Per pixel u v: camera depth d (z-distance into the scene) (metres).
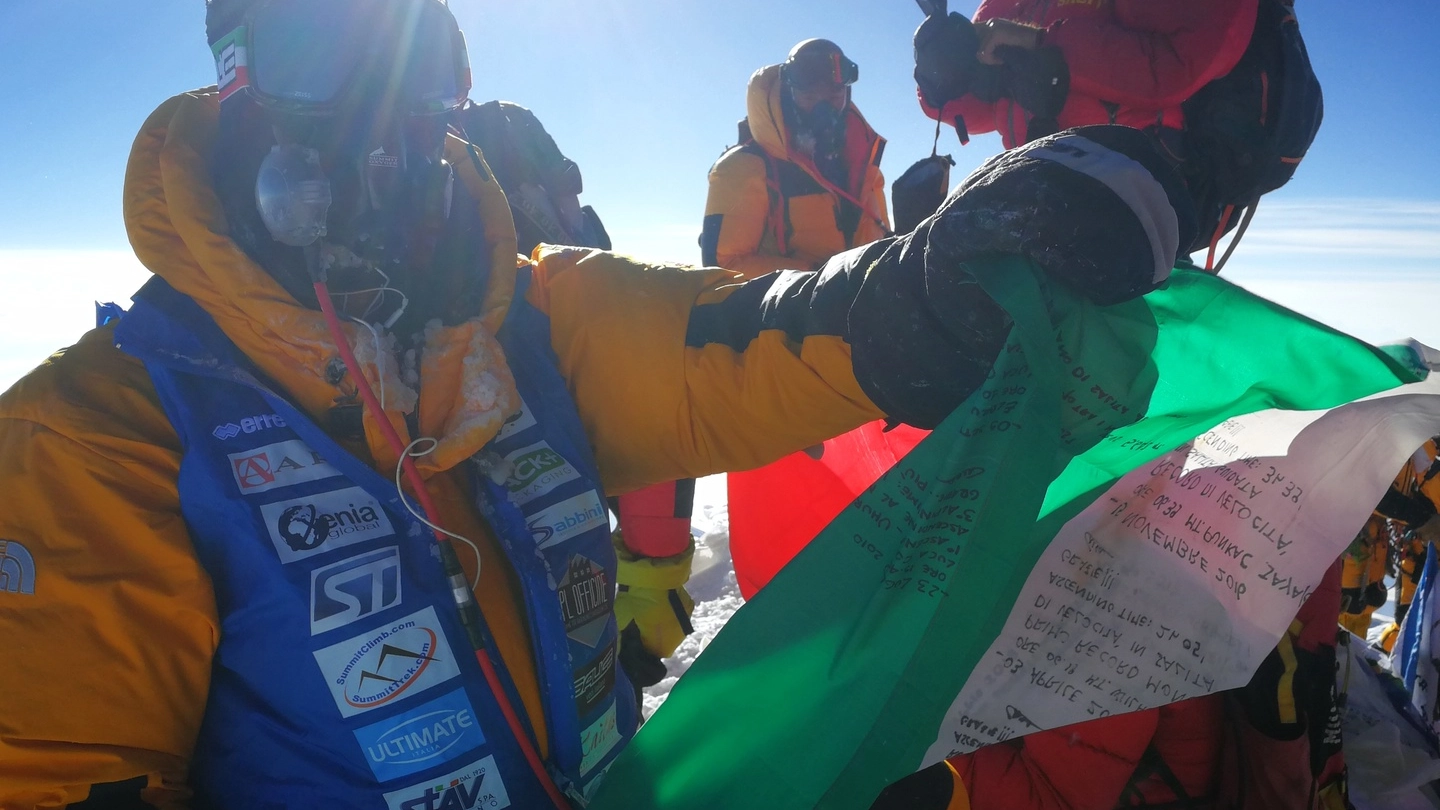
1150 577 1.42
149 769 1.05
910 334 1.20
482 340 1.26
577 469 1.33
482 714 1.17
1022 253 1.06
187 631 1.09
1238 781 1.87
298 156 1.14
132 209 1.21
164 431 1.14
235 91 1.18
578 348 1.43
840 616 1.19
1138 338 1.20
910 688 1.12
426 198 1.27
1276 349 1.41
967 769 1.90
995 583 1.11
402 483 1.21
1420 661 2.45
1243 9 1.88
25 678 1.00
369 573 1.13
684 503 2.63
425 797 1.14
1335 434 1.40
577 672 1.27
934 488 1.15
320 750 1.13
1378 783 2.26
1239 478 1.44
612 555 1.34
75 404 1.11
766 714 1.19
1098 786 1.82
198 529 1.11
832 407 1.35
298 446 1.16
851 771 1.13
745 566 2.59
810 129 4.00
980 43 2.11
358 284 1.23
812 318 1.33
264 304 1.15
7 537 1.03
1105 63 1.95
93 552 1.05
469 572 1.23
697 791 1.21
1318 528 1.39
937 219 1.13
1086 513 1.45
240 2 1.18
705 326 1.42
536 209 2.85
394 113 1.22
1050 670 1.38
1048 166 1.04
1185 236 1.08
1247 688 1.82
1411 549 3.57
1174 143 1.98
